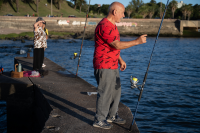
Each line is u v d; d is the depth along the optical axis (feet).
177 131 20.88
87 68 53.47
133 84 9.60
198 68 57.52
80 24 214.48
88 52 89.66
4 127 18.45
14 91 17.48
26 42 126.72
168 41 173.37
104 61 9.16
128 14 334.44
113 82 9.50
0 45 106.22
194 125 22.33
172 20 234.17
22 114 17.63
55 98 13.92
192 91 34.83
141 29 229.25
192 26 235.40
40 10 279.28
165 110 26.13
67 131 9.43
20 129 17.85
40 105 15.62
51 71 23.77
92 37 168.35
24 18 198.39
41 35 22.11
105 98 9.37
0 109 22.00
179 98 30.94
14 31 183.62
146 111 25.61
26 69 24.02
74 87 16.93
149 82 40.29
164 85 38.34
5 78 19.25
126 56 81.87
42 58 22.71
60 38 169.89
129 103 28.09
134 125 10.23
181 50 107.96
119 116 11.26
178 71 52.65
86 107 12.40
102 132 9.41
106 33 8.71
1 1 256.73
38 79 19.30
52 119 10.69
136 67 57.21
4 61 60.59
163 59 74.95
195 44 146.10
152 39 193.67
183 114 25.08
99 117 9.58
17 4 252.83
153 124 22.18
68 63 60.80
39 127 15.55
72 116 11.09
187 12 315.78
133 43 8.34
